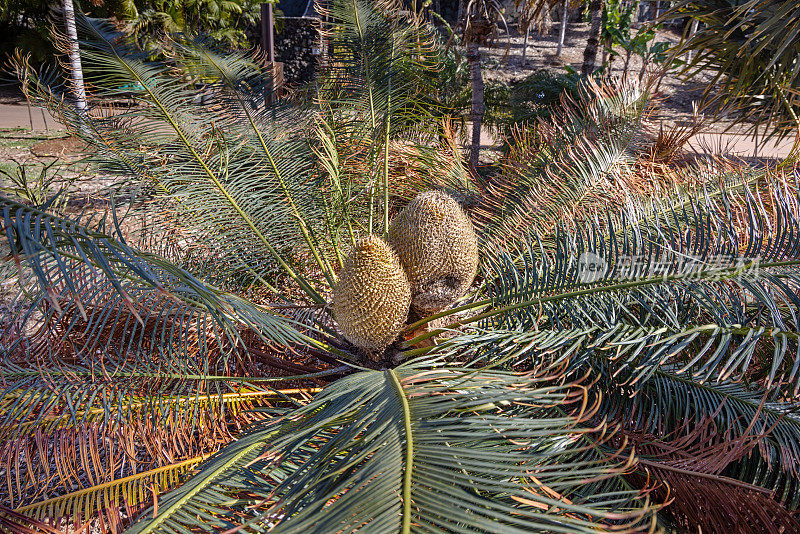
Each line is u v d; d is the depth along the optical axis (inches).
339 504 51.8
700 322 95.3
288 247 144.6
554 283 98.2
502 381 76.0
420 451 58.7
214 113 142.9
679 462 80.3
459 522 50.3
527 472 57.4
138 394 94.0
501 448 65.7
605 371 93.7
